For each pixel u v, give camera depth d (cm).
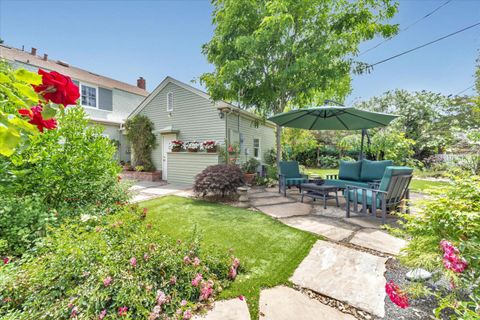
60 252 172
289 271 221
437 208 177
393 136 833
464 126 1156
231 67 642
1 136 67
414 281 182
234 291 191
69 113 308
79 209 296
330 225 356
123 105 1314
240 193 536
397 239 294
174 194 636
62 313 139
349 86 827
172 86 983
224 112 848
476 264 138
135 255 182
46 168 269
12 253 200
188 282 180
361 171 589
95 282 157
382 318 160
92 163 320
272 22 587
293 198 574
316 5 650
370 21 650
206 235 313
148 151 1030
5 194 242
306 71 664
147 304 155
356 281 204
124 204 364
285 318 161
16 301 150
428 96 1284
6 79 70
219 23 718
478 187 175
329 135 1541
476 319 114
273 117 599
